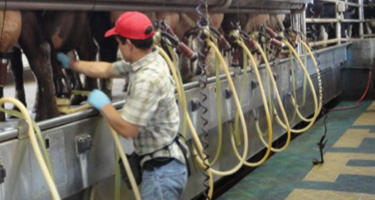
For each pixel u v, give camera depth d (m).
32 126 1.79
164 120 2.06
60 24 2.52
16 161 1.89
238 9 4.19
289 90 5.14
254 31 4.46
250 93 4.11
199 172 3.48
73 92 2.44
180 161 2.12
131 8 2.96
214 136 3.66
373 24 9.27
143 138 2.07
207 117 3.38
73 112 2.27
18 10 2.19
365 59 7.85
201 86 3.24
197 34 3.16
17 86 2.74
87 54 2.89
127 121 1.93
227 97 3.66
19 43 2.32
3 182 1.83
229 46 3.40
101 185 2.50
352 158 4.67
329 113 7.06
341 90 7.98
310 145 5.28
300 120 5.84
